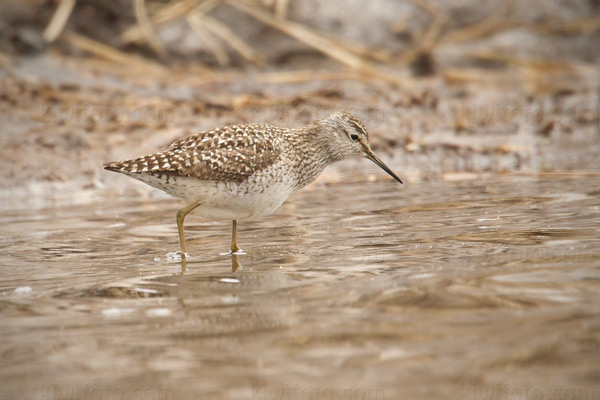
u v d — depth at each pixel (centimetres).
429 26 2792
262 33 2658
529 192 1538
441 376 681
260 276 1024
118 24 2573
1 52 2366
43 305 921
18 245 1254
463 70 2691
